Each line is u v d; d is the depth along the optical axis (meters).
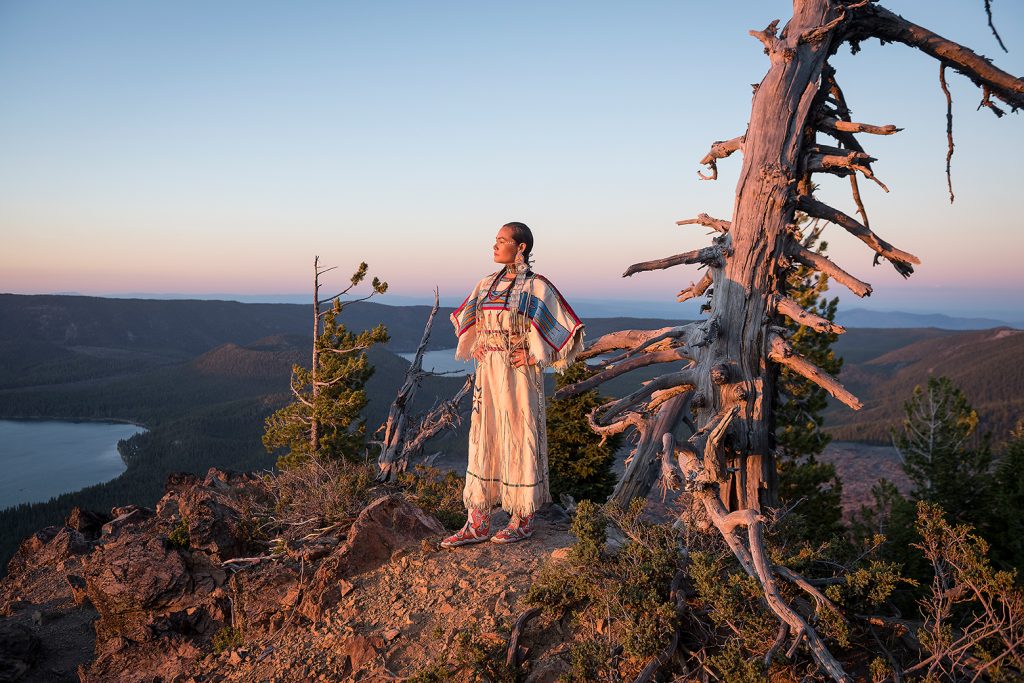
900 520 11.66
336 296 18.30
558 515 6.55
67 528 13.94
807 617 3.78
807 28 7.82
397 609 4.87
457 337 5.26
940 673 3.55
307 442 17.48
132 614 6.89
